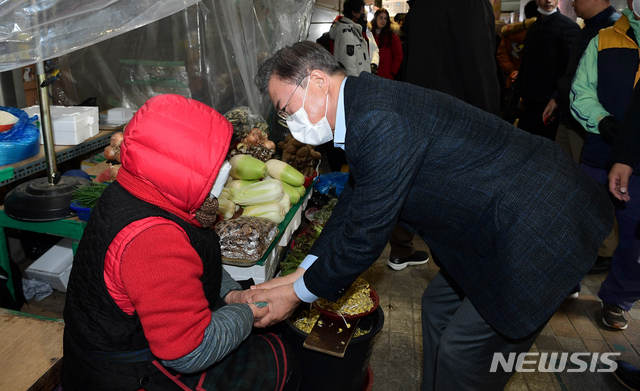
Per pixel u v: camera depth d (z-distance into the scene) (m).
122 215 1.03
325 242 1.61
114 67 3.31
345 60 4.11
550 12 3.69
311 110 1.32
